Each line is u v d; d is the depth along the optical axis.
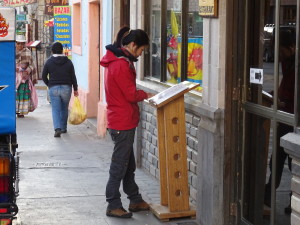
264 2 7.13
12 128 6.95
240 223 7.87
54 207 9.34
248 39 7.58
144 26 11.71
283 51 6.67
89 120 18.02
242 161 7.79
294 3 6.38
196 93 9.14
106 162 12.84
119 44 8.62
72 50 21.48
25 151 13.98
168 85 10.45
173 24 10.30
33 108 19.34
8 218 6.81
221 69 7.75
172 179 8.60
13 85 6.91
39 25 32.97
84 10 19.23
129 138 8.65
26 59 18.88
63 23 21.22
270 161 7.08
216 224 7.95
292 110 6.53
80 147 14.56
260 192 7.35
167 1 10.59
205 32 8.19
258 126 7.37
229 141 7.80
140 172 11.60
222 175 7.84
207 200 8.15
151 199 9.75
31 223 8.53
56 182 10.96
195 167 8.88
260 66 7.28
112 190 8.80
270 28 6.98
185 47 9.70
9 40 6.83
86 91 18.84
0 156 6.77
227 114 7.75
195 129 8.84
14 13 6.82
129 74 8.49
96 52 18.42
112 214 8.82
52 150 14.14
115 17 13.85
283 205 6.79
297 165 6.09
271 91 7.00
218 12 7.74
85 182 10.98
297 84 6.23
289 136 6.21
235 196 7.90
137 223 8.57
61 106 16.20
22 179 11.16
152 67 11.60
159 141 8.74
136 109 8.73
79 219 8.74
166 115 8.45
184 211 8.69
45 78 16.12
